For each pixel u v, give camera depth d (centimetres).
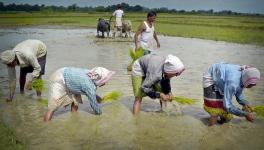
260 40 2172
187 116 656
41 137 550
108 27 2306
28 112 668
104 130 585
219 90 575
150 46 952
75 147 516
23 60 693
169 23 4534
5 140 527
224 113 594
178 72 584
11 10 13375
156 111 684
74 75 612
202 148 516
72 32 2886
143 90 610
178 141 541
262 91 827
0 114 654
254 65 1194
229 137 557
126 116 654
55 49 1636
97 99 677
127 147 518
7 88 840
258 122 624
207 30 3145
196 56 1411
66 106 651
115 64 1189
